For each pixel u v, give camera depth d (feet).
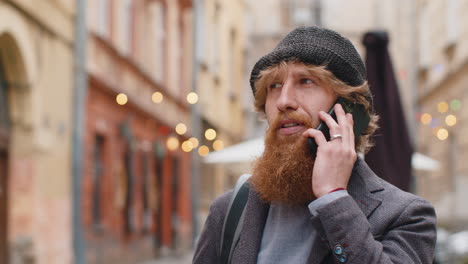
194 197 62.03
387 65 11.81
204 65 63.98
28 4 27.63
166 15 55.11
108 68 39.75
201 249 6.29
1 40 26.71
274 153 5.54
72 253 32.81
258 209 5.82
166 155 55.47
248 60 87.71
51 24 30.42
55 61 31.27
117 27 42.06
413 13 71.87
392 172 11.44
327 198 5.17
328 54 5.48
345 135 5.35
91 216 36.40
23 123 28.37
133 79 45.34
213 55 70.03
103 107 39.22
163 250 54.08
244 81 85.87
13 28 26.40
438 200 57.67
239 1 82.99
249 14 92.22
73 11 33.50
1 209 27.61
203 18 64.34
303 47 5.49
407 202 5.44
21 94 28.32
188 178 62.34
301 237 5.55
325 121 5.41
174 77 57.88
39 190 29.07
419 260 5.22
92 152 37.06
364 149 6.11
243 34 85.61
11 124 28.35
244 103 84.69
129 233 44.55
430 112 65.05
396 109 11.73
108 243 39.40
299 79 5.52
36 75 28.89
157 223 54.08
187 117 61.46
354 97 5.61
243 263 5.62
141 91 47.47
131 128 44.50
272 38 89.81
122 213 42.91
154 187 51.80
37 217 28.76
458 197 52.65
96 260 36.78
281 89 5.66
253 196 5.87
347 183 5.52
